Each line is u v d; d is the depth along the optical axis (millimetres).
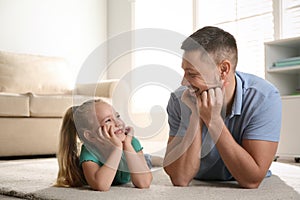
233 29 4551
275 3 3961
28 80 4289
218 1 4715
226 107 1527
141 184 1544
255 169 1468
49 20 4953
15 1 4695
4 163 2963
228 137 1456
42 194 1466
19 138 3459
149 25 5285
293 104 3271
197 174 1746
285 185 1657
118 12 5387
